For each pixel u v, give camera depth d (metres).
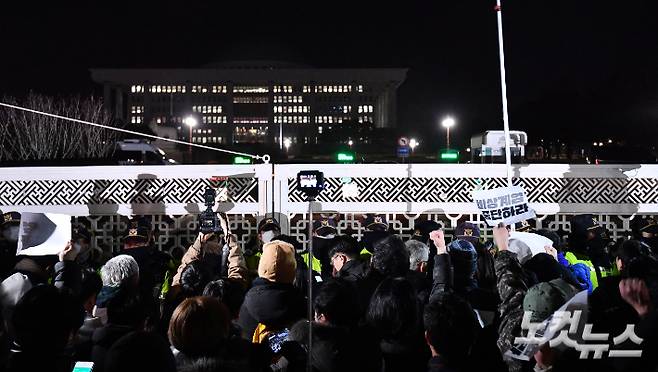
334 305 4.04
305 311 4.67
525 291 4.44
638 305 3.85
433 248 7.51
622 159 25.45
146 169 9.11
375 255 5.30
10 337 4.14
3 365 3.39
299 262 6.55
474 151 11.16
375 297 4.19
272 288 4.57
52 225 5.52
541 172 9.12
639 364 3.74
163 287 6.91
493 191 6.39
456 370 3.67
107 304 4.56
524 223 7.46
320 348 3.84
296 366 3.94
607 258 7.40
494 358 4.11
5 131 45.41
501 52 8.29
